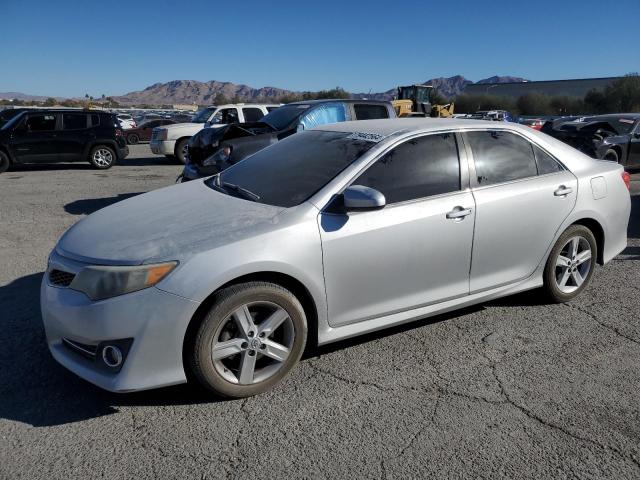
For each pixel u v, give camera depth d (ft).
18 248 20.95
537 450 9.20
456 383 11.26
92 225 11.54
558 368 11.90
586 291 16.48
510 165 13.82
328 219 11.05
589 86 284.61
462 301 13.12
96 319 9.52
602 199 15.26
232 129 27.12
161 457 8.93
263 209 11.23
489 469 8.74
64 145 48.03
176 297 9.52
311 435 9.53
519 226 13.56
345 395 10.78
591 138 40.86
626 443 9.40
